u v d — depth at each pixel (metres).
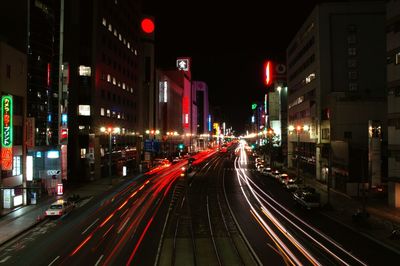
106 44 79.31
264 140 149.75
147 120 119.00
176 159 117.56
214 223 36.22
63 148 64.19
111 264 24.08
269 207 44.78
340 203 46.50
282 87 118.50
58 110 61.06
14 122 44.25
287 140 105.62
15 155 44.12
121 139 89.56
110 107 81.75
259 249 27.36
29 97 53.66
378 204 45.56
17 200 44.69
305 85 80.50
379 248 27.56
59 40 61.84
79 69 71.25
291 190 57.28
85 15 71.88
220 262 24.45
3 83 41.53
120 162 85.56
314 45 72.62
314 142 73.69
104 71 77.81
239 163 114.56
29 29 54.06
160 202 48.19
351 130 60.97
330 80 68.94
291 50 96.94
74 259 25.19
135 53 104.06
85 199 50.72
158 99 128.62
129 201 49.00
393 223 35.06
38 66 55.81
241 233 32.22
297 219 37.91
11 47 43.50
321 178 66.62
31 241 30.12
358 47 69.19
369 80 68.81
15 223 36.00
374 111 60.75
